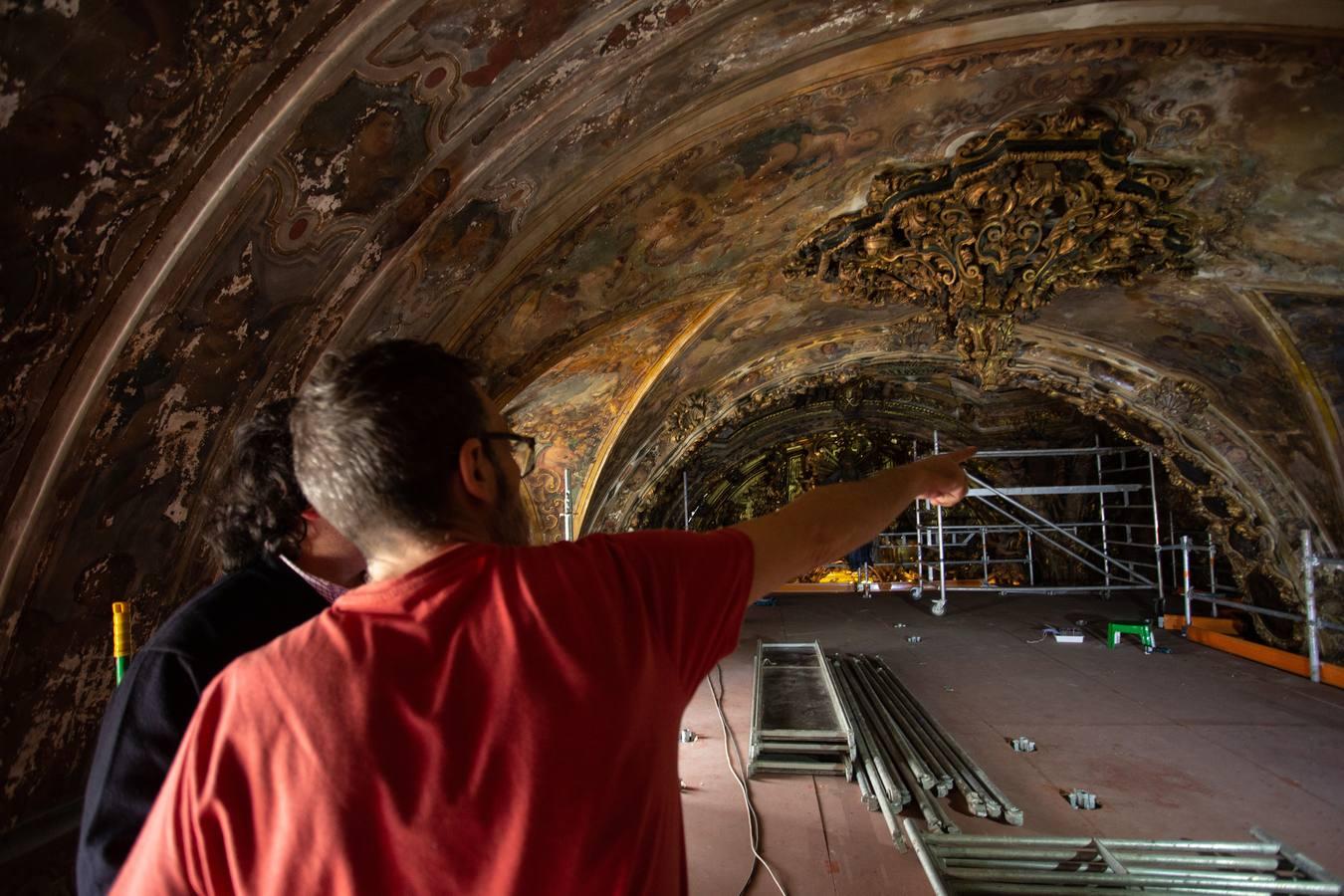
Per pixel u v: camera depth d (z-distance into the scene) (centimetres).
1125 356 1020
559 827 71
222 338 327
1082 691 853
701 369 970
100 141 230
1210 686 871
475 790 70
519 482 104
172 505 346
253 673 77
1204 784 575
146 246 268
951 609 1483
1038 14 434
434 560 85
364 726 71
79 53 206
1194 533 1495
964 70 484
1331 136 536
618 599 83
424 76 310
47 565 291
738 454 1759
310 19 255
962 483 141
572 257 538
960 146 581
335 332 400
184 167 261
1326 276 698
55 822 311
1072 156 572
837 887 435
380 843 69
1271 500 1018
